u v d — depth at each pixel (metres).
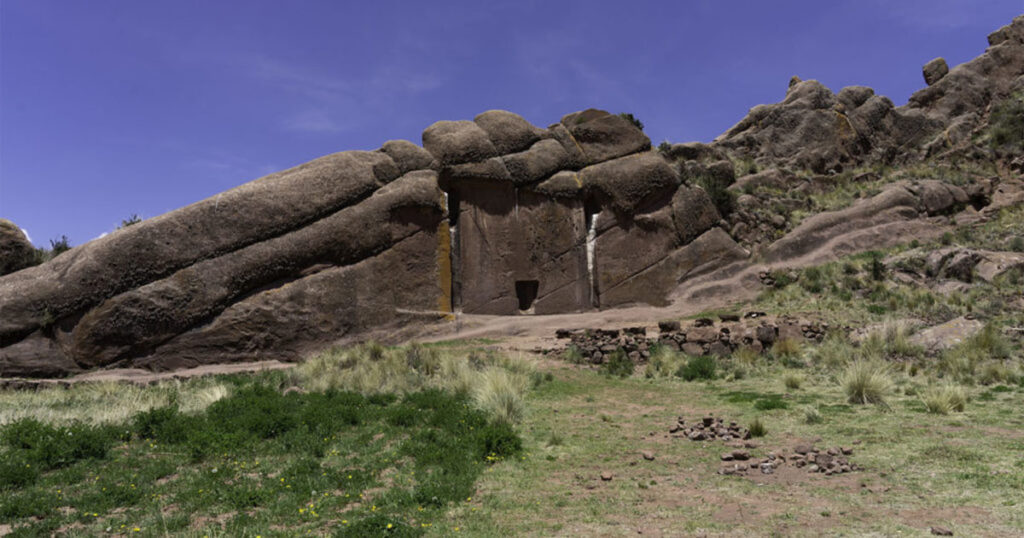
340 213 21.06
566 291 24.06
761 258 24.89
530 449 8.51
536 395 12.69
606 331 17.77
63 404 12.62
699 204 25.34
